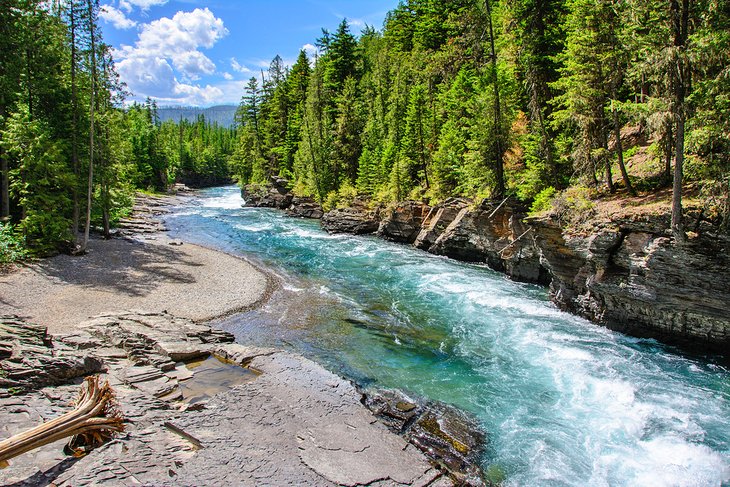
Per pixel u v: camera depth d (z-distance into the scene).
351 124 55.88
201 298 21.64
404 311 20.84
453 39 42.50
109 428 8.89
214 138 126.81
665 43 15.26
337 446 10.03
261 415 11.03
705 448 10.70
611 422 11.82
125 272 25.12
